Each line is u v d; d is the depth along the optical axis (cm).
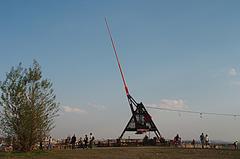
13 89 4872
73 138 6306
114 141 7031
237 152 5322
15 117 4894
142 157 4678
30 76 4969
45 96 5078
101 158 4528
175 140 6912
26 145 4969
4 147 5097
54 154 4819
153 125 7781
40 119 4988
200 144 6838
